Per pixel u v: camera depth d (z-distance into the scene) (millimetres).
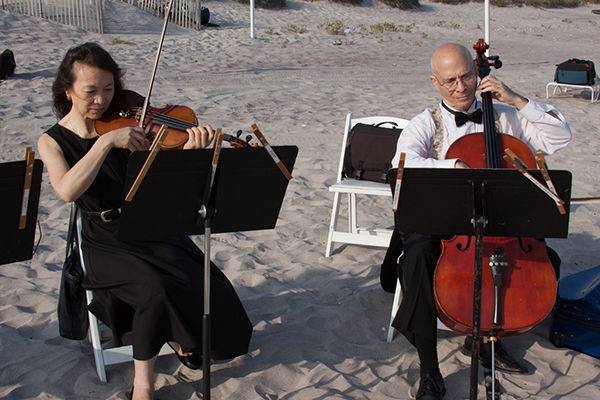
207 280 3072
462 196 3072
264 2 23062
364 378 3723
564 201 3021
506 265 3344
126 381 3678
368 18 24203
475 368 3037
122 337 3838
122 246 3520
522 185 3010
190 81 11898
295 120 9359
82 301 3693
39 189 2979
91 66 3414
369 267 5086
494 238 3465
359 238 5223
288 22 21812
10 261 3055
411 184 3070
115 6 19109
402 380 3697
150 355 3355
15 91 10328
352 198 5375
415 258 3533
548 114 3826
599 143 8711
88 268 3574
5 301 4484
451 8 27938
